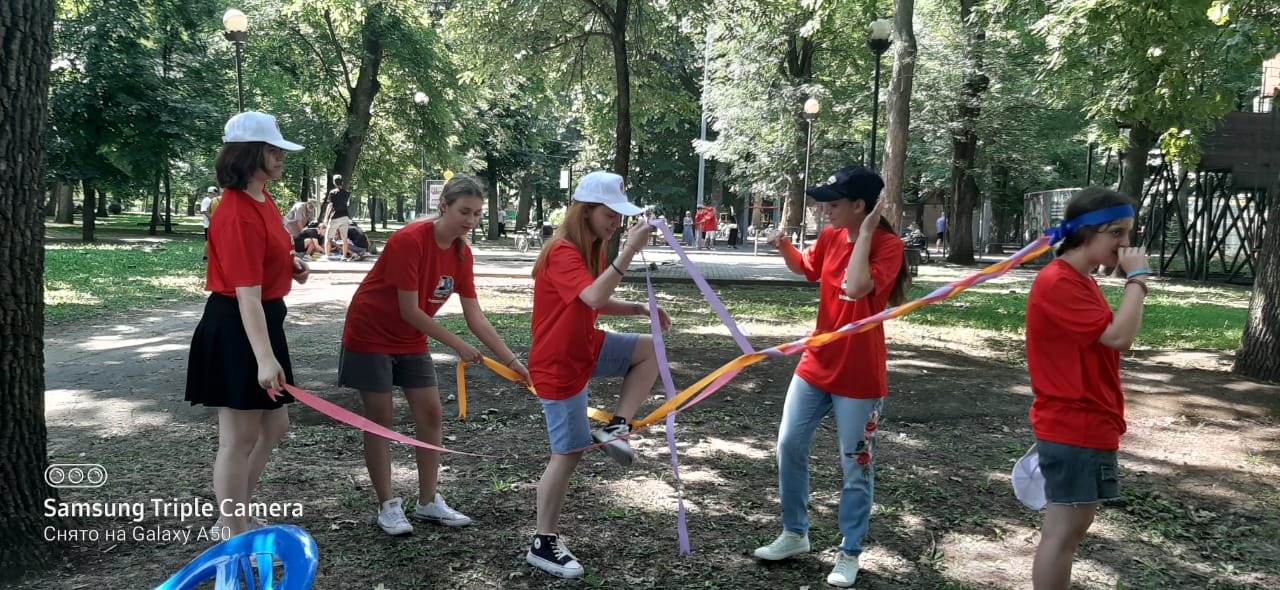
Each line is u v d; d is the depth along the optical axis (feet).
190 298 45.16
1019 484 10.65
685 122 139.85
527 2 59.67
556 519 12.41
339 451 18.16
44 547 12.03
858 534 12.09
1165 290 65.26
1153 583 12.53
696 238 117.39
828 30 93.81
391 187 130.72
